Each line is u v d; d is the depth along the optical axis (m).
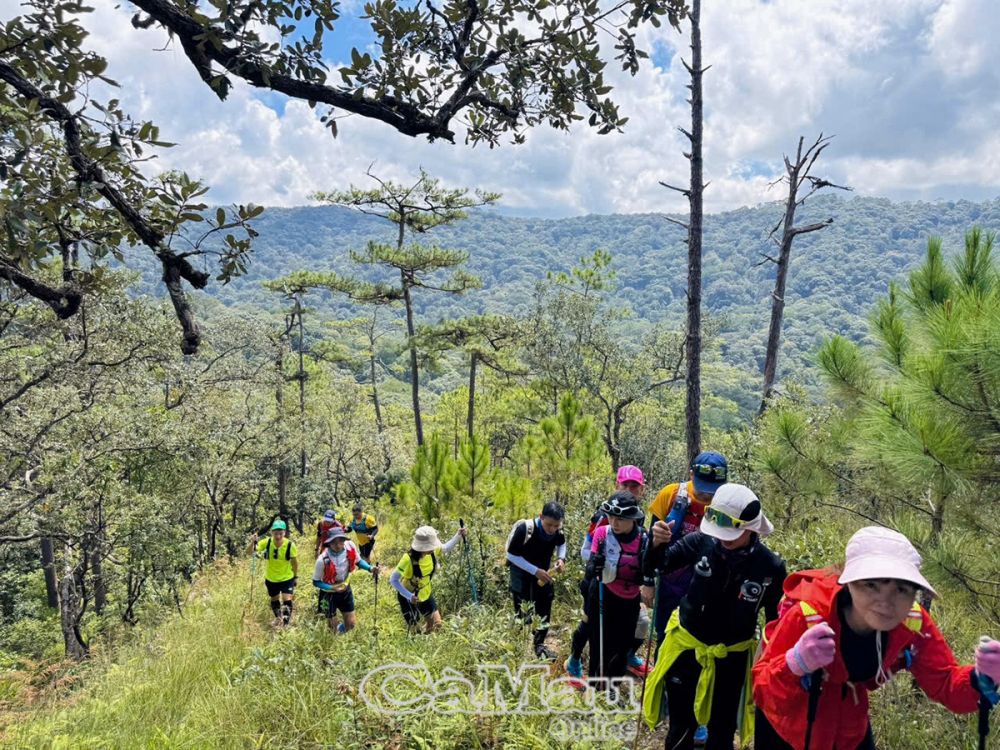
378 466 41.12
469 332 28.70
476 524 8.12
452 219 28.28
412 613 6.45
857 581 1.99
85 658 9.58
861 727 2.28
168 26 2.35
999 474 3.87
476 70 2.78
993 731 3.32
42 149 2.31
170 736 4.37
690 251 12.69
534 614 5.24
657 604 3.58
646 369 21.41
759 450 6.21
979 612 4.24
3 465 12.52
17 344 12.02
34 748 4.54
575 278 21.86
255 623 8.26
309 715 4.37
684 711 3.26
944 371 3.89
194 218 2.52
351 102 2.68
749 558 3.03
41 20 2.30
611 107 3.08
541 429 10.60
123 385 15.30
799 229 16.33
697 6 12.14
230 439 24.67
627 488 4.74
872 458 4.55
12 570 24.77
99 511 15.73
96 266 2.70
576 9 2.91
